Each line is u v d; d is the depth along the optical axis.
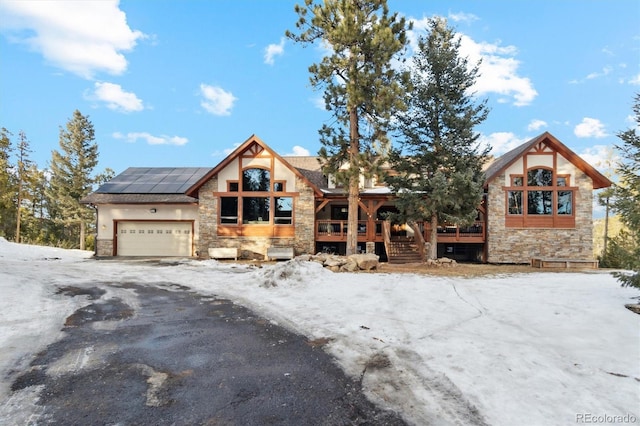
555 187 19.81
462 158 16.17
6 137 33.66
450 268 15.41
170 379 4.43
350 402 3.82
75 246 38.91
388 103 14.27
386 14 15.27
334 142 15.84
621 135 8.42
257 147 20.77
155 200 22.12
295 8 15.36
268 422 3.43
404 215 17.31
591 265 16.50
